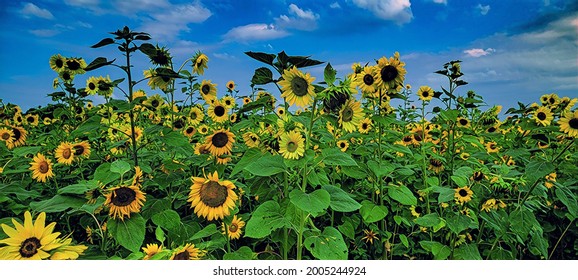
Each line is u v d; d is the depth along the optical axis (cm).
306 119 129
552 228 199
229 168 191
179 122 237
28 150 157
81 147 185
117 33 144
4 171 166
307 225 140
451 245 156
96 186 101
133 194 102
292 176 129
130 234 100
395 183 200
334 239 112
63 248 86
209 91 232
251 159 126
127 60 150
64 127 294
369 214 150
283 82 119
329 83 118
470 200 153
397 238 201
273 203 115
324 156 117
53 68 260
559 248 211
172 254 104
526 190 148
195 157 164
